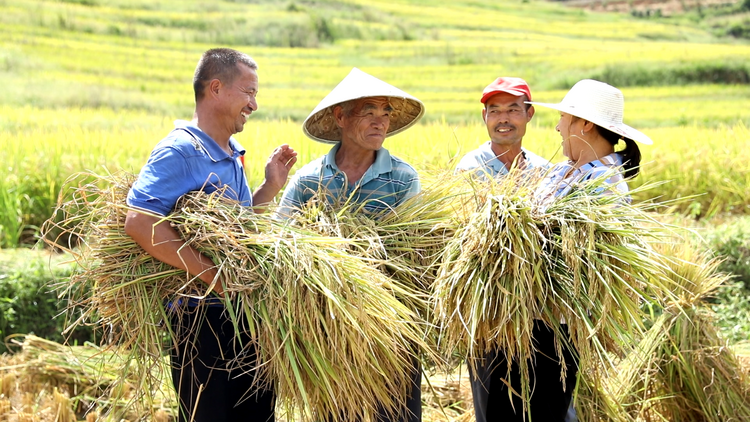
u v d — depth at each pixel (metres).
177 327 2.82
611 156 3.20
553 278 2.86
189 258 2.66
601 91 3.18
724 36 40.97
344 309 2.63
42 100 21.66
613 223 2.86
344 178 3.22
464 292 2.82
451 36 40.62
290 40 36.19
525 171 3.09
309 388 2.73
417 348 2.99
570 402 3.15
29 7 32.38
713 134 12.81
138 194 2.64
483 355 3.06
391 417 2.89
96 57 28.55
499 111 3.59
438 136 10.04
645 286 2.96
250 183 7.75
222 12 37.53
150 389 2.77
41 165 9.18
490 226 2.84
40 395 4.22
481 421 3.15
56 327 5.32
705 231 6.40
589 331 2.76
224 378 2.80
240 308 2.75
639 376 3.81
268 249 2.71
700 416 3.81
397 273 3.05
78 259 2.81
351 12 41.94
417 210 3.17
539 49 36.06
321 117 3.42
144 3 36.31
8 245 7.76
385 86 3.07
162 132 12.95
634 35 41.91
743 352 4.42
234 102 2.85
